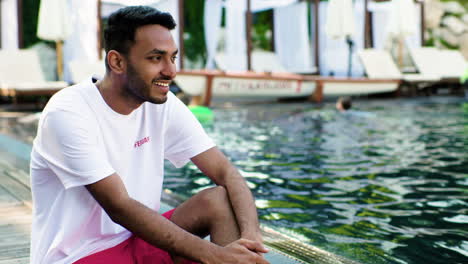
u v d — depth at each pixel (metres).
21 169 4.03
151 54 1.42
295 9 15.52
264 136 6.45
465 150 5.24
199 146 1.77
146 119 1.61
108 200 1.46
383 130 6.98
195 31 15.13
